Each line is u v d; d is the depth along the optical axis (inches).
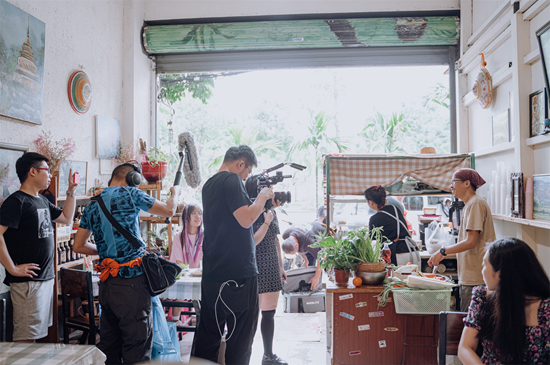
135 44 183.9
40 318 104.3
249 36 184.9
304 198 477.7
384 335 103.7
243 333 87.7
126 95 181.6
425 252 149.6
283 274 129.7
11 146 111.4
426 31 179.6
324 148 353.4
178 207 154.9
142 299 91.5
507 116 130.8
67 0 141.3
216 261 85.6
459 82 176.4
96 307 128.0
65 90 140.4
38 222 103.6
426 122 455.5
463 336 62.8
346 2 184.2
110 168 169.5
